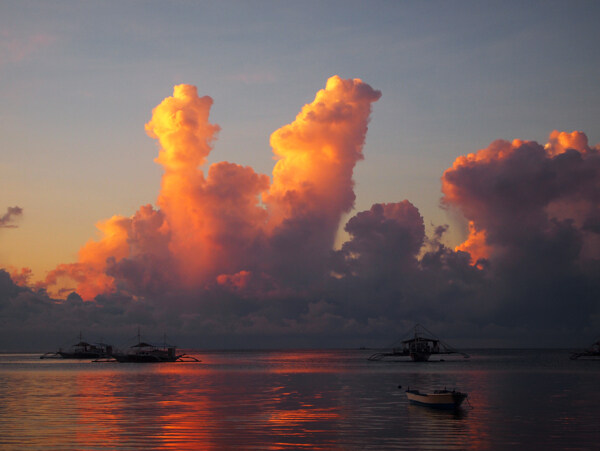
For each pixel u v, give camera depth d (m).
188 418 65.19
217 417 65.94
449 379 132.12
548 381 123.31
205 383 122.69
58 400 85.19
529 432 55.50
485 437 53.19
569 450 47.94
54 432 56.00
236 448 48.91
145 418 65.25
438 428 57.97
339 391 100.38
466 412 69.69
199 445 50.06
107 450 48.19
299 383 121.69
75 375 157.00
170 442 51.31
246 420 63.56
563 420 62.84
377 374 156.75
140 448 48.94
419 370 181.12
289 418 65.06
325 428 58.19
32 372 176.38
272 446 49.69
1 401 83.81
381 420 63.28
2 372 176.12
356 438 52.94
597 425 59.44
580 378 133.50
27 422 62.19
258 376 149.75
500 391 98.00
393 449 48.47
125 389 106.38
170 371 182.88
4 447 49.25
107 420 63.62
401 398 86.69
